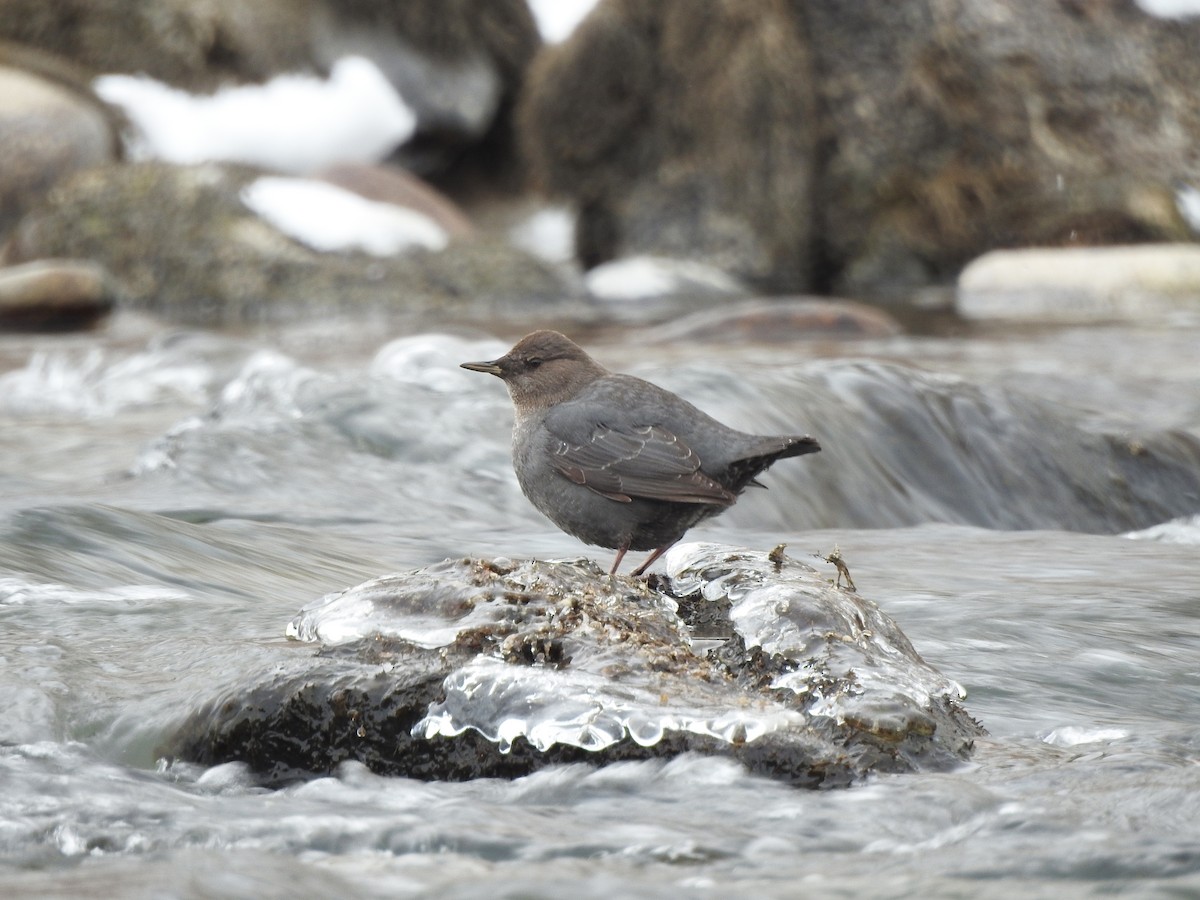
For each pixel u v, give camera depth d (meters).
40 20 34.09
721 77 30.88
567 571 5.82
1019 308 25.70
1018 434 12.61
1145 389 16.03
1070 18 31.45
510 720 4.82
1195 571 8.54
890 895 3.85
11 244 27.61
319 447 11.31
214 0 34.88
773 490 11.08
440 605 5.45
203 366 18.05
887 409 12.30
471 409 11.99
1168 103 31.55
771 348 19.39
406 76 36.31
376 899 3.82
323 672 5.03
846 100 31.25
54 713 5.18
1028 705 5.75
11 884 3.96
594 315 25.47
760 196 30.89
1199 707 5.84
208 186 27.78
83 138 30.11
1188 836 4.20
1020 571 8.55
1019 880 3.93
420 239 28.05
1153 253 27.16
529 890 3.86
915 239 31.19
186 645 5.89
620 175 31.97
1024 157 31.11
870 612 5.84
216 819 4.48
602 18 31.59
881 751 4.84
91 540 7.49
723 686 5.11
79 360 18.81
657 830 4.34
